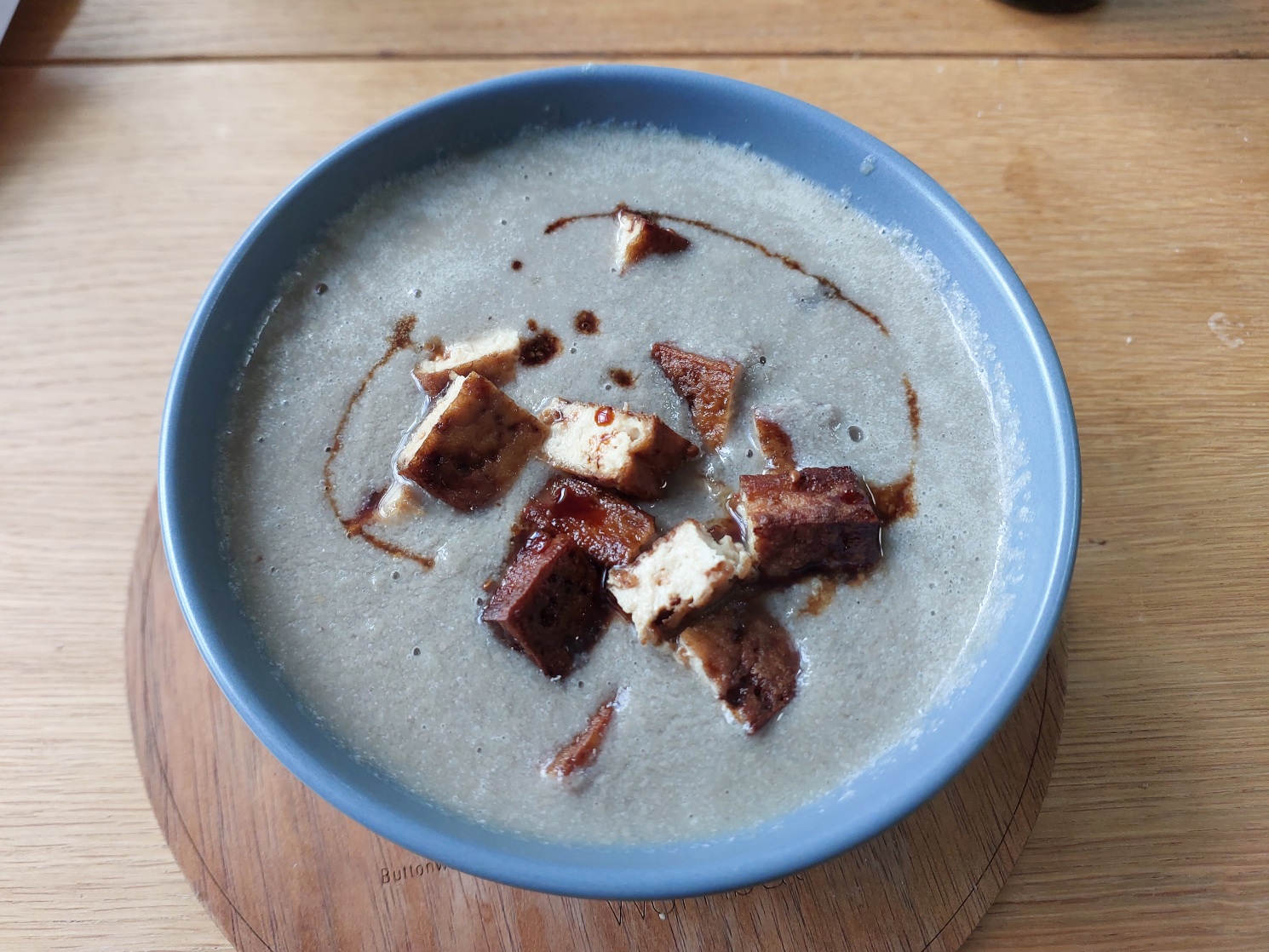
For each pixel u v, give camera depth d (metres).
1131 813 0.20
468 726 0.19
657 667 0.19
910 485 0.20
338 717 0.19
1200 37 0.27
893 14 0.27
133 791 0.20
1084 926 0.19
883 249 0.22
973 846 0.19
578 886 0.16
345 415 0.21
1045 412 0.19
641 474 0.20
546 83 0.22
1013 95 0.26
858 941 0.19
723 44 0.27
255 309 0.21
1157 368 0.23
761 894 0.19
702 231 0.22
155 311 0.24
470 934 0.19
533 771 0.18
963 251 0.21
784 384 0.21
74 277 0.25
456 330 0.22
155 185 0.25
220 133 0.26
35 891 0.20
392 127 0.22
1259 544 0.21
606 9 0.27
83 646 0.21
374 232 0.23
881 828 0.16
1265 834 0.19
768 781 0.18
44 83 0.27
